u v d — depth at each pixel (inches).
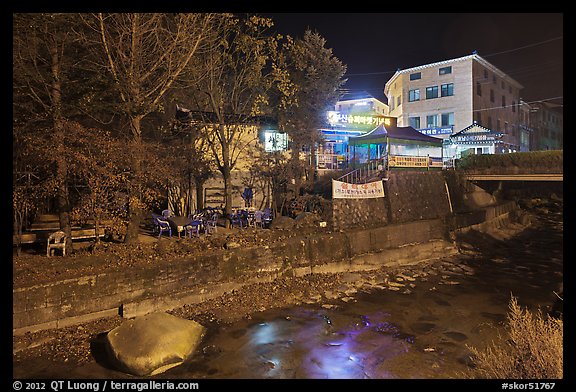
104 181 455.2
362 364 360.8
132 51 487.2
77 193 535.5
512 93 2048.5
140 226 704.4
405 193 918.4
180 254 497.0
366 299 556.1
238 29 679.1
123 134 549.6
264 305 495.5
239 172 824.9
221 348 377.7
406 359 374.3
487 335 442.3
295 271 598.9
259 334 415.5
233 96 777.6
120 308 411.5
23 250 481.4
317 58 915.4
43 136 426.9
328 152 1152.2
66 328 373.4
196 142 770.8
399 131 1025.5
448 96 1658.5
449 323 478.3
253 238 602.5
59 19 454.9
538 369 284.0
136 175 473.7
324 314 485.1
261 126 874.1
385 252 741.3
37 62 496.7
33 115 461.7
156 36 509.4
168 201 756.0
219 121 736.3
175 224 578.2
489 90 1766.7
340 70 922.1
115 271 412.5
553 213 1489.9
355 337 423.8
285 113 886.4
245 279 535.2
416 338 428.5
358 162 1111.6
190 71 601.9
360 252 706.2
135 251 480.4
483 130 1390.3
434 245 856.3
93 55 522.3
